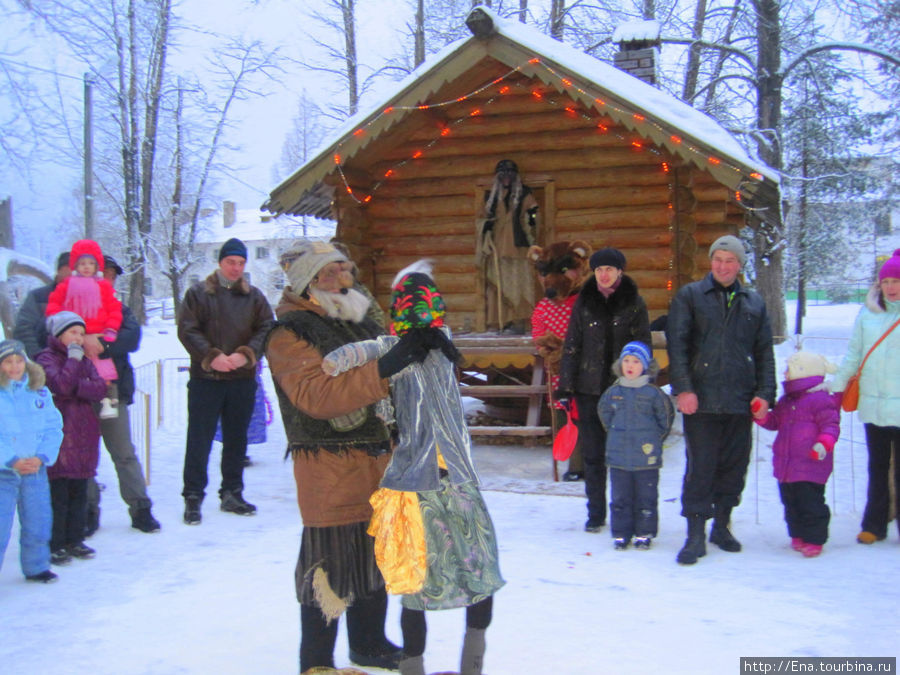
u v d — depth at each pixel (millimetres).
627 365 5477
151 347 22453
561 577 4875
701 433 5238
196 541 5777
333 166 8570
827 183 23453
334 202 9531
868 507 5594
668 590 4629
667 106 9562
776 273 20891
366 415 3361
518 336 9031
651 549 5457
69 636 4094
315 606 3324
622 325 5852
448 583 3068
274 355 3289
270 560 5297
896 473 5496
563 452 6234
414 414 3146
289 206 8852
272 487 7570
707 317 5207
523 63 8094
